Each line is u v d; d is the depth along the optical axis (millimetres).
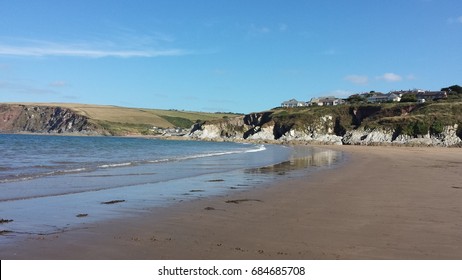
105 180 19359
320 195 14609
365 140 111438
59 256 7605
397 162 32594
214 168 26531
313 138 131375
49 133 184625
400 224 9906
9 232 9281
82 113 193250
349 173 22844
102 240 8625
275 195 14688
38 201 13477
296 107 165500
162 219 10680
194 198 14109
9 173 21297
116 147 62625
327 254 7656
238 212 11570
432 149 71375
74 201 13516
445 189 15898
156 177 20891
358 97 176500
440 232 9133
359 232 9172
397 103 132250
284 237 8812
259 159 37094
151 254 7707
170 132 186375
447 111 108938
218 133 161125
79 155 39469
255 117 161250
